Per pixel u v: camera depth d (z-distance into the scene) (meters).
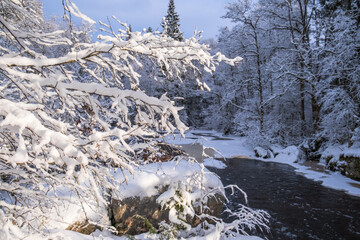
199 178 4.23
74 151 1.64
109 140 2.03
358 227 6.07
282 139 19.19
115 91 2.29
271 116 20.84
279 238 5.50
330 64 12.98
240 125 22.53
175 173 4.44
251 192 8.98
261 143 17.97
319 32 15.80
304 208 7.36
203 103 40.69
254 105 23.00
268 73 18.66
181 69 2.89
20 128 1.50
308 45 16.19
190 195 4.30
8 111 1.58
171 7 31.98
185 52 2.53
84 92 2.31
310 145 15.83
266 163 14.61
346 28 12.95
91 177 1.97
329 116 13.48
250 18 21.14
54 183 2.59
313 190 9.20
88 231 3.66
